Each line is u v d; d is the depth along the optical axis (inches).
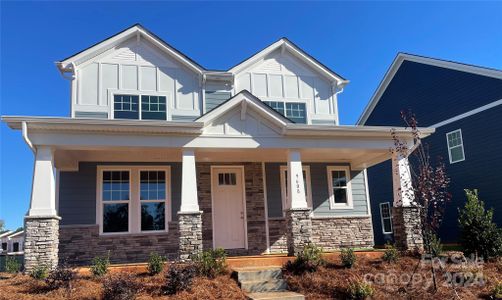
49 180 401.7
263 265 410.0
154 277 361.7
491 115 674.2
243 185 552.1
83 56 515.2
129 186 519.2
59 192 498.0
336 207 582.2
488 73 676.1
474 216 468.1
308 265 394.3
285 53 602.2
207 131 450.6
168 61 551.5
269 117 464.1
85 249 490.9
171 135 438.6
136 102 530.0
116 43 533.6
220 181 550.9
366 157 561.3
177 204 526.9
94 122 407.5
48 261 386.6
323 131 474.9
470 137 708.7
